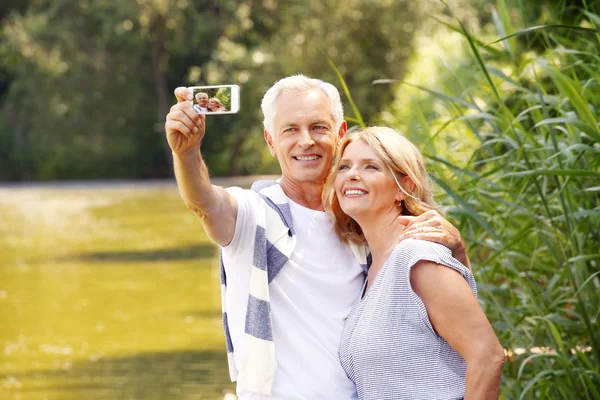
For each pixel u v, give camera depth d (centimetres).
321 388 273
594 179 386
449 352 265
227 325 286
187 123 259
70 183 3247
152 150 3384
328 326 279
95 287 1049
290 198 294
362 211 279
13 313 905
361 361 268
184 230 1636
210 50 3238
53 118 3294
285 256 280
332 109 296
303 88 294
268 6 3116
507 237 408
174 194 2553
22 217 1969
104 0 3164
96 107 3303
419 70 1117
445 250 265
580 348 387
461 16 2061
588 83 398
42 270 1194
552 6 579
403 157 279
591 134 356
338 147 292
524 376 403
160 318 859
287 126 291
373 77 2211
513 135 404
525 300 399
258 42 3102
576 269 372
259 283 276
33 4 3350
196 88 262
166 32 3234
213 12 3250
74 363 696
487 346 256
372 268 283
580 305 360
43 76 3238
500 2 432
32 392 617
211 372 657
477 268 403
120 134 3350
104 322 848
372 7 2233
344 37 2248
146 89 3350
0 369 680
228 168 3052
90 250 1384
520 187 407
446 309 259
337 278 284
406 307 264
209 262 1232
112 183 3192
